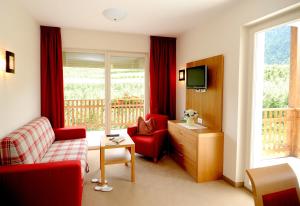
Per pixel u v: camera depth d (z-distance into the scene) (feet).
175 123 11.91
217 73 9.90
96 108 14.57
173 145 12.10
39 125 9.27
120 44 14.11
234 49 8.83
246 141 8.80
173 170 10.63
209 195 8.22
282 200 3.83
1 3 7.16
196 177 9.42
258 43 8.32
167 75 15.05
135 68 15.05
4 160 6.16
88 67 14.07
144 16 10.48
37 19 11.16
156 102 14.75
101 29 13.15
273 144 12.18
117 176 9.85
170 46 14.94
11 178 5.81
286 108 12.02
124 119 15.21
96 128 14.73
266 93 12.01
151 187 8.82
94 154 13.10
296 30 11.81
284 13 6.91
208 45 10.88
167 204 7.54
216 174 9.64
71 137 11.47
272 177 3.90
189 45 13.03
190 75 11.91
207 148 9.41
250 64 8.48
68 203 6.24
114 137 10.46
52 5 9.20
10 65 7.66
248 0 7.97
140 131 12.69
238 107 8.67
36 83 11.45
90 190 8.50
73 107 14.16
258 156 8.80
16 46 8.54
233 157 9.01
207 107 10.79
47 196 6.09
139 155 12.87
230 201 7.80
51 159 8.22
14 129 8.27
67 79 13.78
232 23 8.94
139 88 15.30
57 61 12.60
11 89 7.98
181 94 14.33
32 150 7.32
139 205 7.45
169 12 9.87
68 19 11.15
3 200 5.79
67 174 6.17
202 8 9.27
